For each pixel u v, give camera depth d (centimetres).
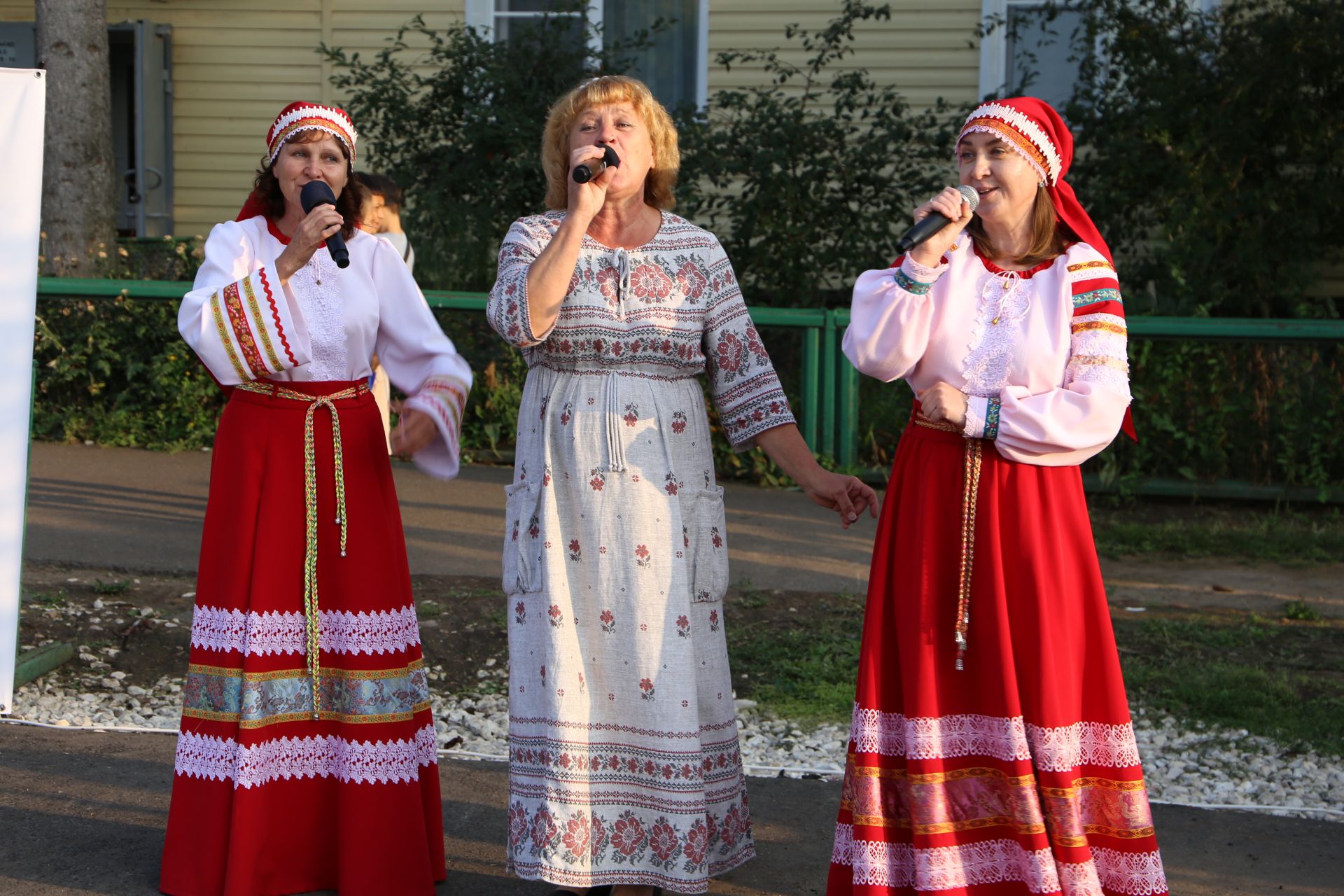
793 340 792
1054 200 288
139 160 1177
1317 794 411
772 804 392
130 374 850
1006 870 279
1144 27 905
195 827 316
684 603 305
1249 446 758
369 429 326
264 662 314
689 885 298
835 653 522
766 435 322
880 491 787
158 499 714
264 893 317
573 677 303
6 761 407
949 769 278
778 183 907
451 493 753
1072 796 271
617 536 303
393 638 321
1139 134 905
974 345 281
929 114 969
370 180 646
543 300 294
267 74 1188
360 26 1171
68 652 504
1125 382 277
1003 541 276
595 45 1120
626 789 305
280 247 327
